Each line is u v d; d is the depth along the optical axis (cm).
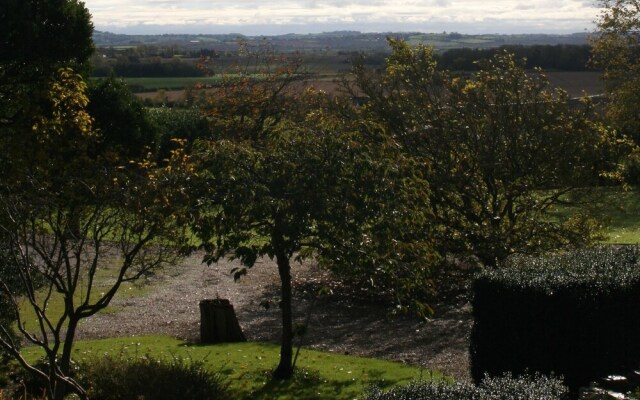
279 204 896
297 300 1764
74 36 2197
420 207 1040
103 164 1023
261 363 1167
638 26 3341
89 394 907
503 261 1510
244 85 2356
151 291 1845
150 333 1466
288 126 1028
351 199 927
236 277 956
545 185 1636
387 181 960
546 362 817
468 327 1446
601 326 805
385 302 1691
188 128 3041
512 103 1620
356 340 1382
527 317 823
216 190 930
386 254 941
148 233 820
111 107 2247
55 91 1638
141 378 925
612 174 1645
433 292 1080
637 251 996
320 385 1040
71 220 765
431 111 1656
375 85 1700
